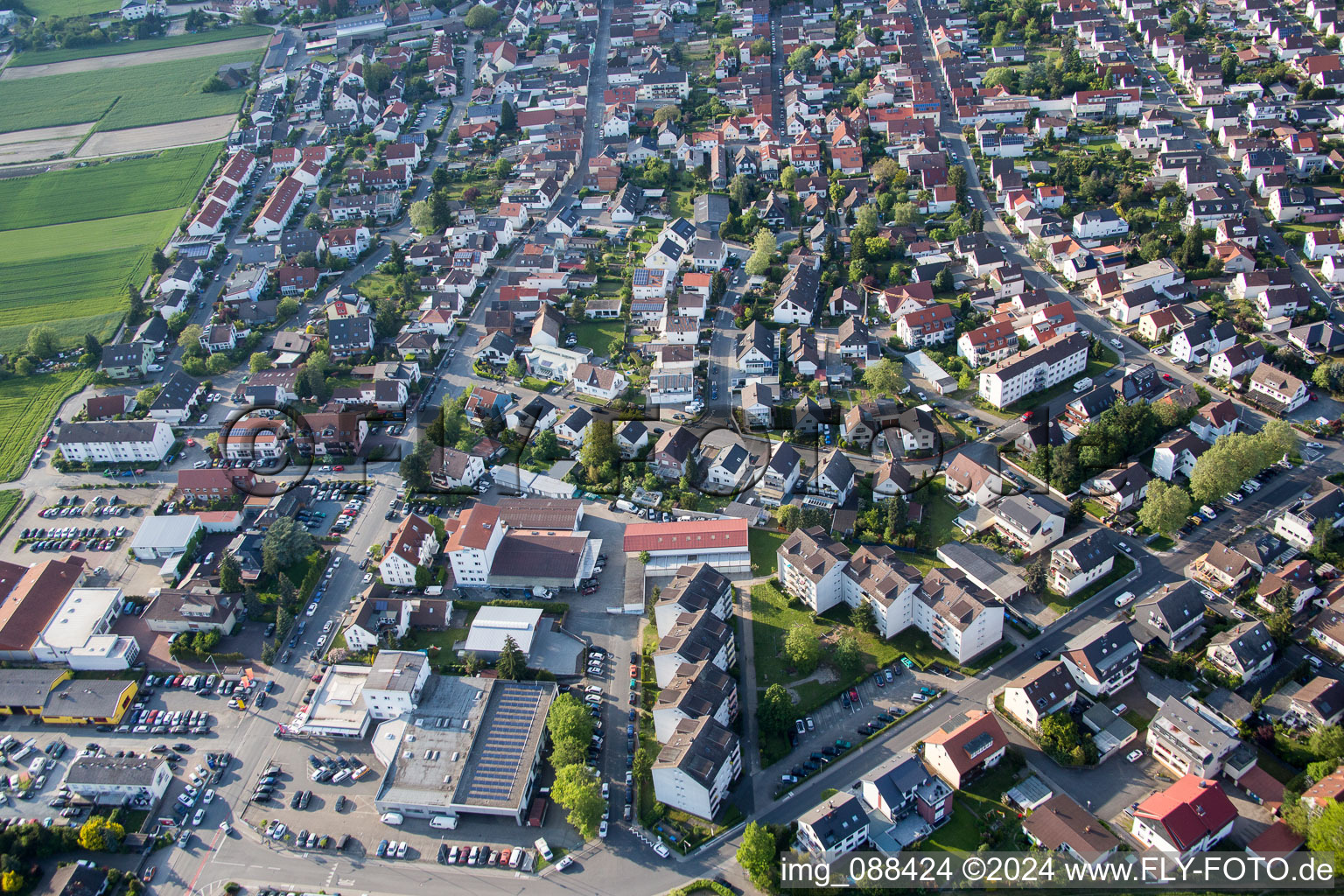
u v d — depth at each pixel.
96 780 188.88
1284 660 198.88
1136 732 187.62
